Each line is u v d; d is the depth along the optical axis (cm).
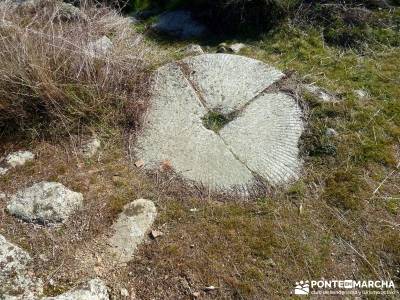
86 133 226
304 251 179
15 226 186
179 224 189
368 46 280
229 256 177
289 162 212
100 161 215
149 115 236
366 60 271
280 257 177
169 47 295
